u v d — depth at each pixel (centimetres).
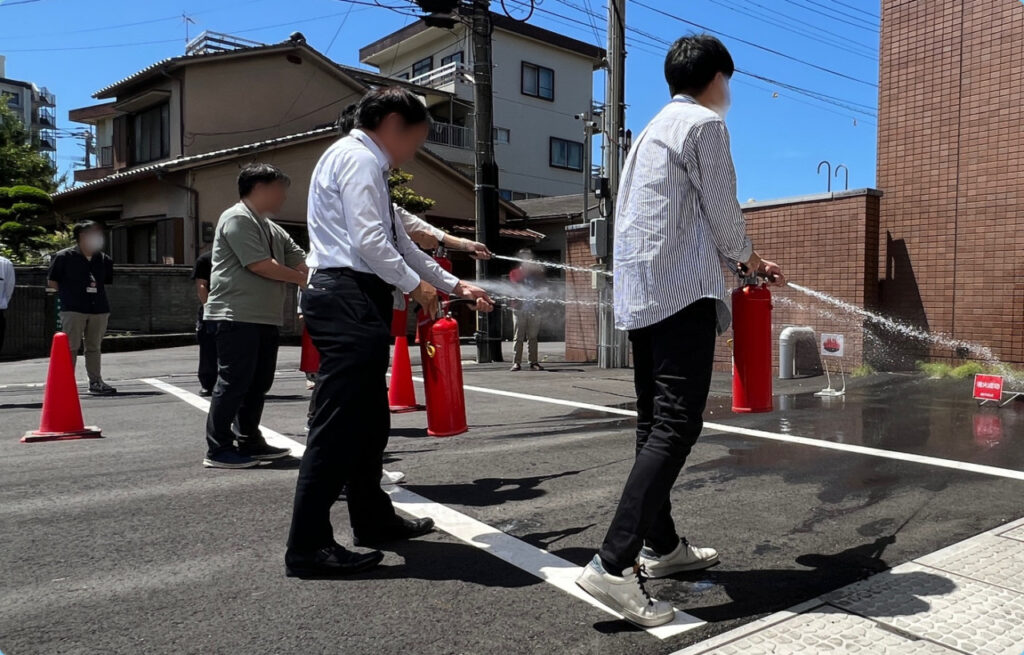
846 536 311
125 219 1920
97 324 771
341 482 272
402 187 1812
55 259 745
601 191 980
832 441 496
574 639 223
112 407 680
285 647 218
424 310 280
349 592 257
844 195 812
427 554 293
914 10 808
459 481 402
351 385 267
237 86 1959
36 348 1384
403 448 485
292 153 1791
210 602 249
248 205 416
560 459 453
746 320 269
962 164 770
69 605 247
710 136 236
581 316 1121
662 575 270
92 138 3991
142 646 219
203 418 617
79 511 348
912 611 240
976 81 759
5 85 6194
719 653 214
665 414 236
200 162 1669
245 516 342
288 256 444
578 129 3194
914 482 393
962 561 282
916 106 807
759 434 521
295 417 618
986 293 754
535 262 1011
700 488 385
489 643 221
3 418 628
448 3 1055
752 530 320
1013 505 352
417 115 287
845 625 230
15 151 2841
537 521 334
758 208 897
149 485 395
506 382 855
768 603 247
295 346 1529
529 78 3041
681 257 237
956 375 759
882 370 827
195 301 1582
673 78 261
